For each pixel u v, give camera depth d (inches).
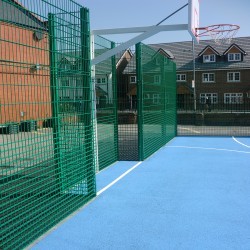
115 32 305.3
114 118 390.3
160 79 495.5
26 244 172.2
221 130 807.1
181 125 960.9
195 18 320.8
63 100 226.2
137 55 381.4
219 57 1647.4
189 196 253.6
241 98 1582.2
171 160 400.8
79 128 241.1
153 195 256.8
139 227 195.2
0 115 192.5
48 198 211.9
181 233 186.4
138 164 377.7
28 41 192.9
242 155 433.1
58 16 213.3
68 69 228.5
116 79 395.9
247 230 189.6
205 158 413.4
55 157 225.5
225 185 284.0
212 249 167.0
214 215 213.2
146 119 412.2
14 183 240.7
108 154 373.1
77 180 239.0
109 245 172.9
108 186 283.3
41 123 220.1
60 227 195.2
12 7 173.9
